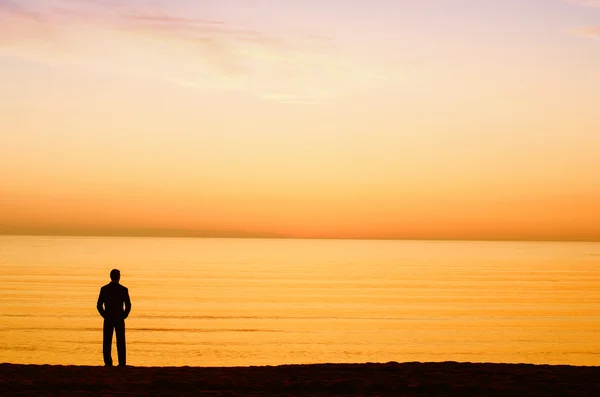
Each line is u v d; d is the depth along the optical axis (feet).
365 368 39.47
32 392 30.60
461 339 142.61
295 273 396.57
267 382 33.96
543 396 31.04
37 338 132.67
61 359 107.55
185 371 38.04
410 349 128.06
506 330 157.69
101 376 35.63
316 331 152.66
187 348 125.18
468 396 31.40
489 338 144.36
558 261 653.30
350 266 502.38
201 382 33.71
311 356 117.60
